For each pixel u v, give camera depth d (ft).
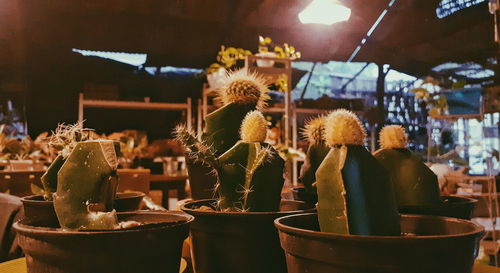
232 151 2.01
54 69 18.38
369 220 1.30
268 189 1.97
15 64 16.89
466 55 19.03
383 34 18.92
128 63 19.56
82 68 18.85
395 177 2.00
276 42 18.02
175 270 1.56
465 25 17.61
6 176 5.49
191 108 16.62
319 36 18.39
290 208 2.45
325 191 1.36
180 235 1.55
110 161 1.51
